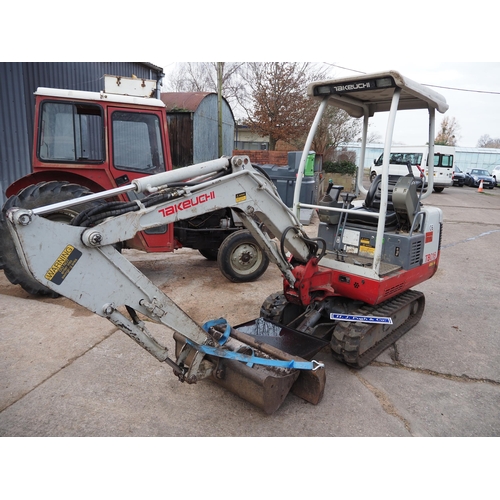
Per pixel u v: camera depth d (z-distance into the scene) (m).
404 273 3.73
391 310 3.78
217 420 2.84
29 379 3.23
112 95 4.97
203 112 13.57
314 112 17.61
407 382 3.43
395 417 2.96
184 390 3.17
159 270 6.29
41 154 4.90
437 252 4.32
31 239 1.99
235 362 2.89
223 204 2.82
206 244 6.16
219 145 12.74
